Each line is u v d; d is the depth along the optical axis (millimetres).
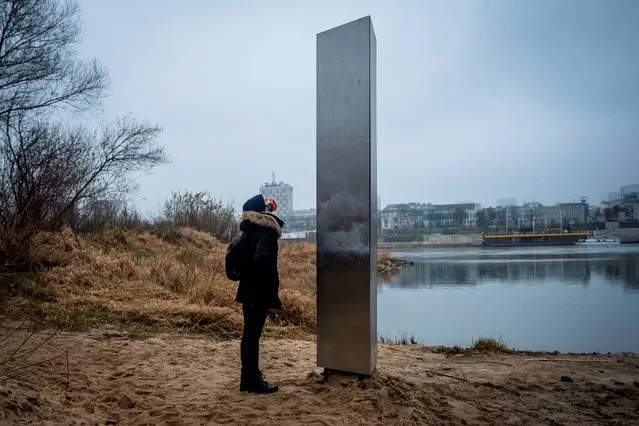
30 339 5215
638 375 4945
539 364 5547
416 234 105812
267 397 3691
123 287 8242
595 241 87812
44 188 10000
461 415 3465
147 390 3822
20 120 10875
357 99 4062
